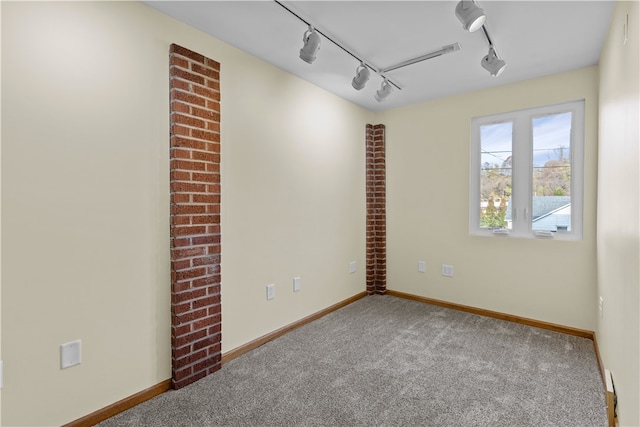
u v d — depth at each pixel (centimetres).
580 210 281
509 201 319
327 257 335
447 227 352
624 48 154
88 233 167
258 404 184
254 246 257
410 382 205
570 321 281
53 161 155
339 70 281
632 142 135
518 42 230
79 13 163
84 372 167
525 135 307
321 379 209
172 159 199
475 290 334
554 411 176
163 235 198
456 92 333
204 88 213
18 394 147
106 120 173
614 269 177
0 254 142
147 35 190
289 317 290
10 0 143
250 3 187
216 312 221
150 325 193
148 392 190
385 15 199
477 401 186
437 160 357
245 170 248
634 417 126
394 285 396
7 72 142
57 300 157
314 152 315
